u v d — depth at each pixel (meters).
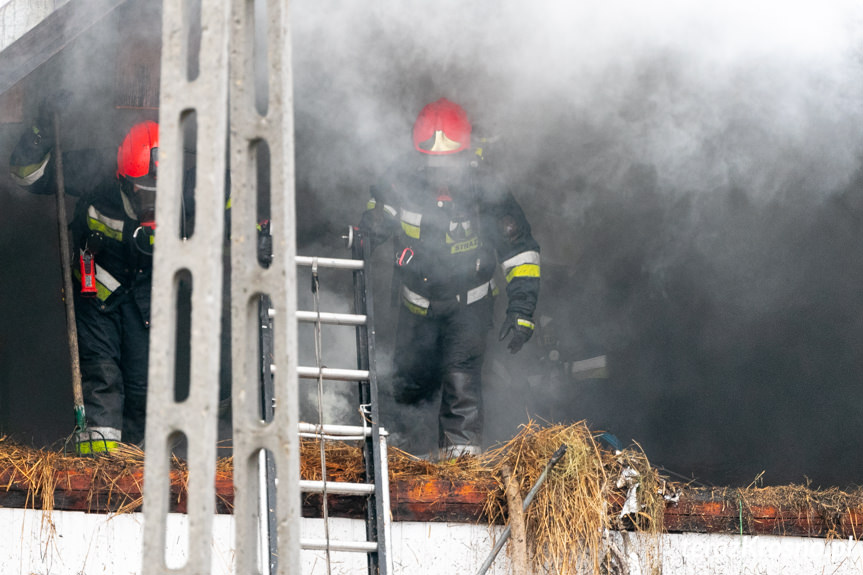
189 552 5.88
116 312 13.41
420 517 11.38
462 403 13.81
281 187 6.25
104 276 13.29
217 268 5.99
